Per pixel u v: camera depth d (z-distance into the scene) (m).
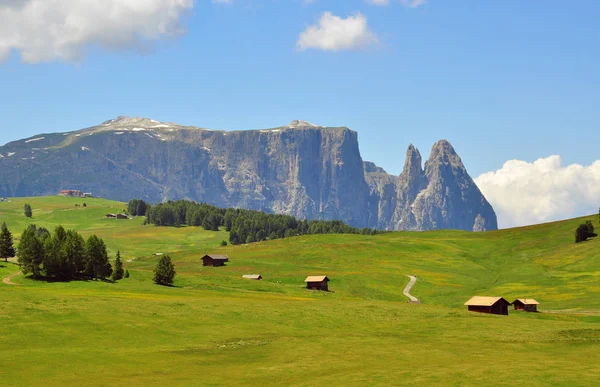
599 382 63.97
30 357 71.00
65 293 124.56
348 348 85.12
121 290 137.88
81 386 61.28
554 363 74.44
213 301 119.94
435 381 65.69
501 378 66.44
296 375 69.38
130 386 62.00
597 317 126.88
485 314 124.25
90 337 83.19
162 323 95.19
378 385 64.31
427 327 105.81
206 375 68.31
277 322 104.56
